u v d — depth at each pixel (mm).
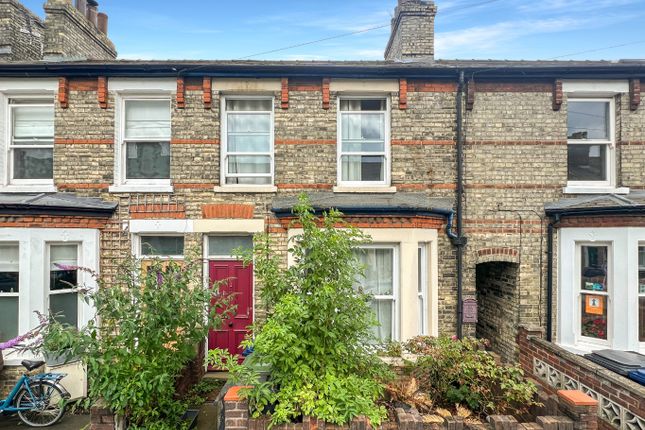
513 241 6898
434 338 5238
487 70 6828
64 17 7383
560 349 5238
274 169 7000
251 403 3996
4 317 6246
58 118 6863
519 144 7012
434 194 6988
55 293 6277
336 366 4148
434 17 7855
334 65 6797
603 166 7230
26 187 6789
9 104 7020
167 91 6957
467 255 6867
